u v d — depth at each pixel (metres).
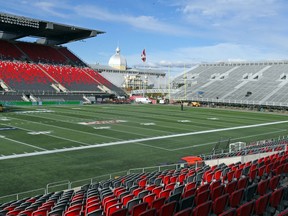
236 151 23.97
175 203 8.55
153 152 25.91
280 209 9.37
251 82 81.31
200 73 95.44
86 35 77.94
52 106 63.59
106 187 14.42
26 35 76.38
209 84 86.62
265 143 28.53
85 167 21.27
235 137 33.25
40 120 41.97
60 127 36.50
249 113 59.09
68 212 9.12
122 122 41.81
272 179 10.92
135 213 8.52
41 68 79.25
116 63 155.38
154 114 52.69
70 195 13.28
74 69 85.06
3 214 10.23
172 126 39.44
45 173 19.81
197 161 20.66
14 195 16.11
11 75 72.06
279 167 13.40
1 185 17.59
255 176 12.86
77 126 37.56
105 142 29.03
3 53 78.06
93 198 11.23
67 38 83.06
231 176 13.10
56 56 87.12
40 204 11.55
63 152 25.02
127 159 23.58
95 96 77.94
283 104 65.56
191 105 75.19
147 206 8.73
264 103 68.12
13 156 23.47
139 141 29.89
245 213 7.87
